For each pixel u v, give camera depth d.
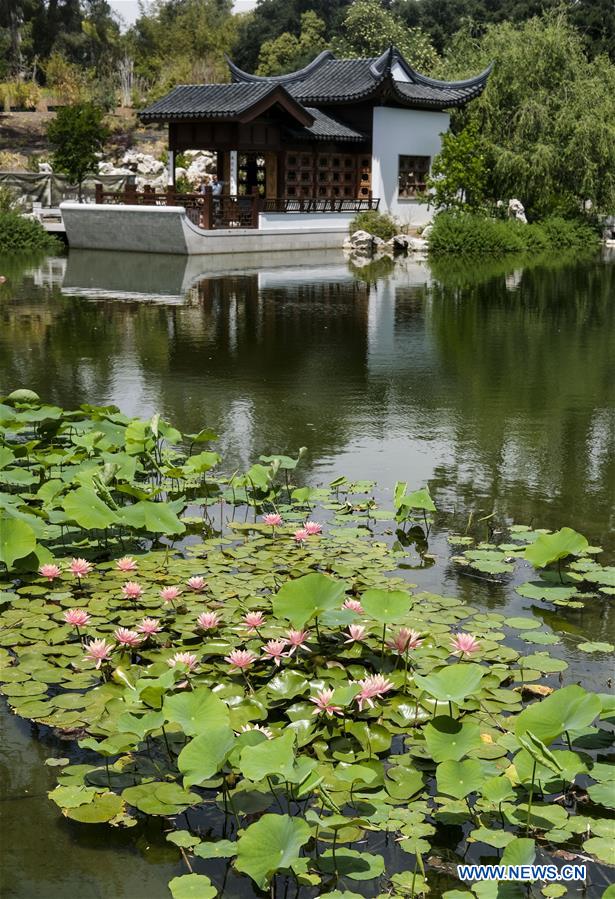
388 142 31.52
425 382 10.34
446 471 7.10
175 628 4.54
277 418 8.63
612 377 10.68
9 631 4.57
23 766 3.59
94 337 12.95
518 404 9.31
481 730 3.71
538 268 24.48
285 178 29.44
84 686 4.07
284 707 3.92
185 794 3.34
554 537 5.07
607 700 3.46
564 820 3.22
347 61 33.03
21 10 57.19
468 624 4.64
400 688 4.02
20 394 7.56
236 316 15.21
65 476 6.18
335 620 4.18
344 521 6.06
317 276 21.62
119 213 26.11
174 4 66.81
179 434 6.96
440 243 28.91
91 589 5.05
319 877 3.00
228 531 5.91
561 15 35.00
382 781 3.42
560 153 32.78
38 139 48.00
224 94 27.72
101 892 2.96
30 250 26.55
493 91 33.16
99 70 58.34
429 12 59.81
